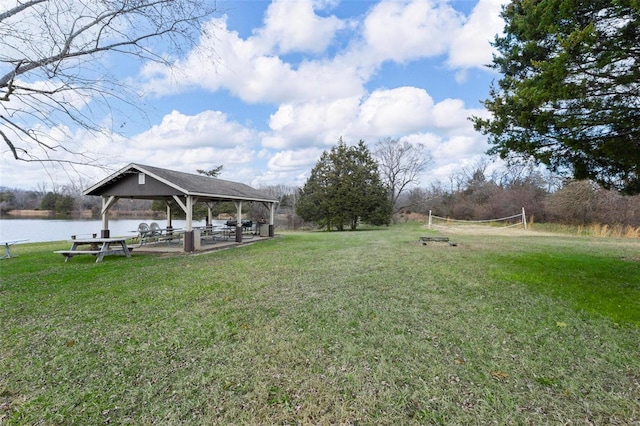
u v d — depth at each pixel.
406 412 2.13
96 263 7.95
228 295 4.87
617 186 6.22
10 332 3.47
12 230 18.81
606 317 3.82
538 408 2.17
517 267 6.77
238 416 2.10
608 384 2.45
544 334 3.36
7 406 2.21
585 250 9.45
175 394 2.35
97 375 2.61
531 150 5.29
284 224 30.30
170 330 3.51
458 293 4.89
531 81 4.67
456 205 29.59
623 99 4.43
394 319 3.80
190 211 10.19
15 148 4.57
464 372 2.61
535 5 4.83
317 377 2.56
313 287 5.28
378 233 17.72
